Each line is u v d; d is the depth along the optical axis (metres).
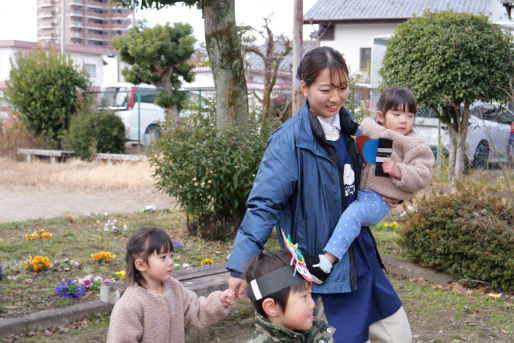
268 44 13.16
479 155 11.52
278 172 2.45
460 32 9.81
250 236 2.41
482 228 5.24
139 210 9.80
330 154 2.48
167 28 19.02
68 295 4.90
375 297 2.61
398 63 10.40
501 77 9.98
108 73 47.44
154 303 2.87
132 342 2.77
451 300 5.05
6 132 18.75
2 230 7.91
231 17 7.26
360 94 14.27
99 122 17.20
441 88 10.02
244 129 7.19
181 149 7.01
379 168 2.57
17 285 5.28
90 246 7.01
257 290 2.07
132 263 2.88
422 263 5.86
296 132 2.49
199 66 26.92
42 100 18.47
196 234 7.56
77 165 15.89
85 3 92.69
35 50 19.53
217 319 3.04
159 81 19.56
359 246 2.58
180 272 4.69
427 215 5.69
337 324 2.48
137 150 18.05
